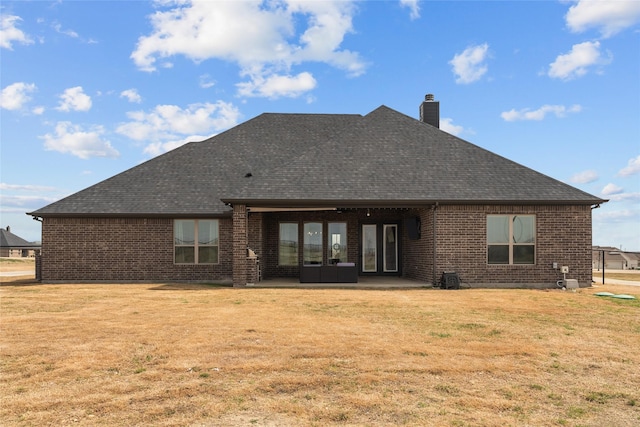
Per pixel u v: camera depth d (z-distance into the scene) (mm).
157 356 7516
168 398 5715
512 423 5121
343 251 20609
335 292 15570
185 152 22062
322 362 7230
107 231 19000
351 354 7703
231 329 9547
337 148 19438
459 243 17094
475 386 6289
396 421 5105
